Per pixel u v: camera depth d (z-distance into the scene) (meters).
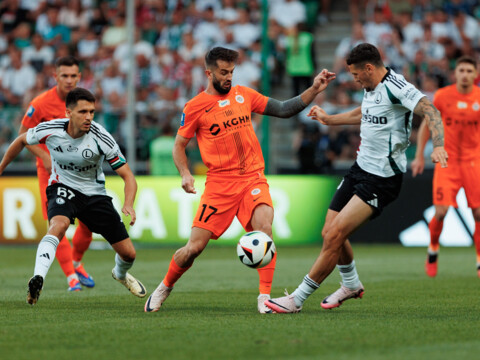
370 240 49.69
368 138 20.34
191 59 61.88
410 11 66.12
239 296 25.55
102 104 57.19
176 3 66.62
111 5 67.69
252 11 65.56
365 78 20.05
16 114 54.03
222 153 21.20
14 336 16.80
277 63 62.50
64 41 66.88
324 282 30.64
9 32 68.06
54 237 21.34
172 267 21.05
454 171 31.55
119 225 22.92
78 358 14.36
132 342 15.97
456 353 14.59
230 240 50.16
